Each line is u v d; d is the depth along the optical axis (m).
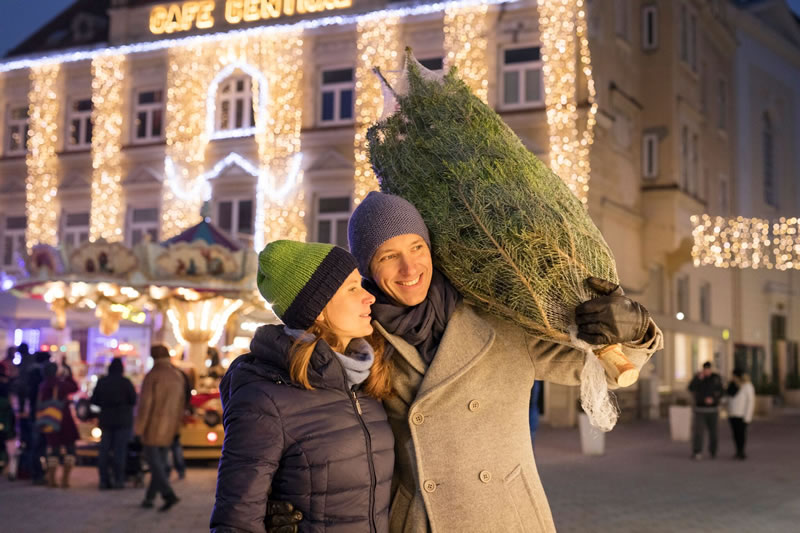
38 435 10.59
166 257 11.77
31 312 16.80
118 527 7.65
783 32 34.50
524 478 2.64
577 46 19.58
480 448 2.60
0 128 25.36
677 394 23.92
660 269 24.02
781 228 32.84
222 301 12.62
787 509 8.64
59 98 24.59
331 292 2.49
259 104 22.25
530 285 2.49
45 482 10.53
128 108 23.72
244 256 11.98
